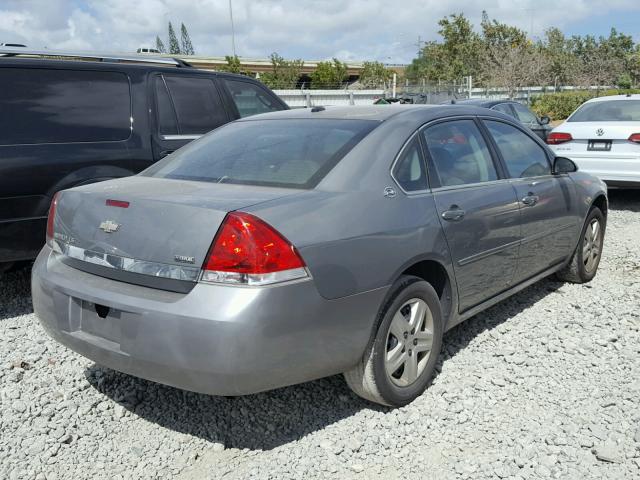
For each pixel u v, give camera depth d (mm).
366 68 56875
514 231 4312
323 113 4043
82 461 3080
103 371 3969
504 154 4496
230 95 6504
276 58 47844
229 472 2984
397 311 3344
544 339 4348
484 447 3129
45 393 3695
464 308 3982
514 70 41062
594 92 41250
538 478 2875
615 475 2885
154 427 3369
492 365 3986
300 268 2852
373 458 3064
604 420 3328
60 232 3373
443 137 3984
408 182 3561
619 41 63094
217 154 3807
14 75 5012
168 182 3490
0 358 4141
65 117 5188
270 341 2762
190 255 2809
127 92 5613
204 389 2805
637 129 8828
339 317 3010
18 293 5512
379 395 3326
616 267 6184
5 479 2930
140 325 2844
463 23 50969
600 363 4004
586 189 5398
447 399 3568
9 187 4812
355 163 3365
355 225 3117
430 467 2992
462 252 3781
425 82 47781
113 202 3119
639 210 9211
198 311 2723
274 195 3074
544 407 3482
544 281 5715
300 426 3350
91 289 3053
